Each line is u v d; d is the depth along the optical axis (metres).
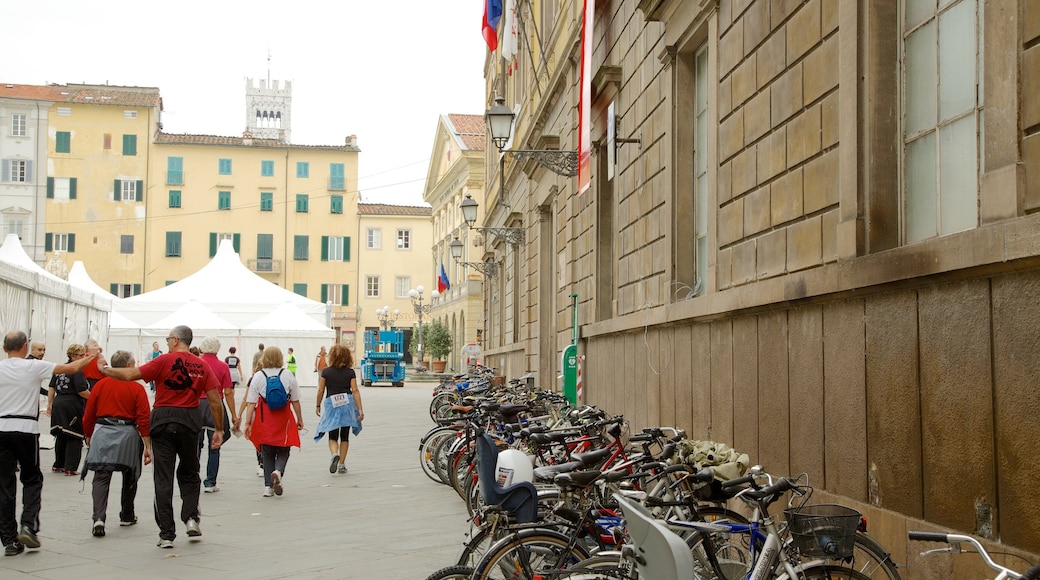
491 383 17.97
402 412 29.05
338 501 11.53
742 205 8.86
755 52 8.53
